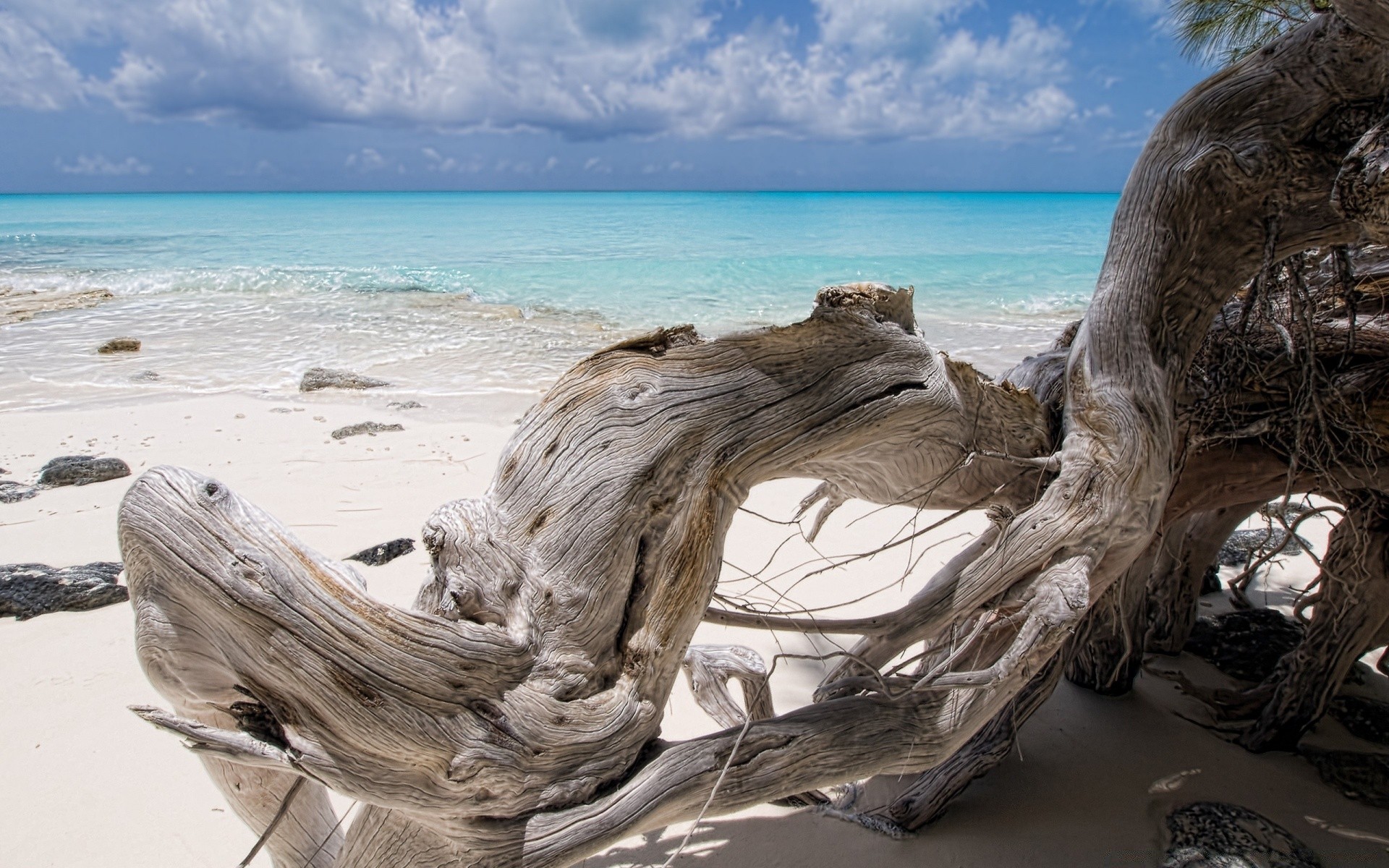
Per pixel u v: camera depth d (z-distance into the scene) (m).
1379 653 5.14
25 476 7.83
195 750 1.99
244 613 1.98
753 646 5.40
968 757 3.55
